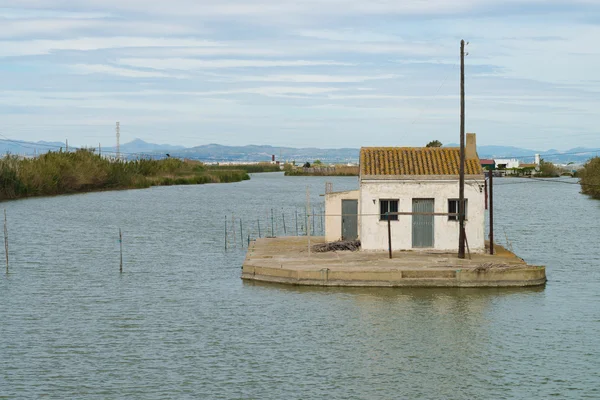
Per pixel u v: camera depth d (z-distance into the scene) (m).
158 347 33.41
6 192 126.75
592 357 32.16
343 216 55.88
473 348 33.22
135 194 144.50
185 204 117.19
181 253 60.81
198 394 27.97
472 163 51.16
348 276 43.88
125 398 27.53
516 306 40.22
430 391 28.39
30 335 35.28
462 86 48.62
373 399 27.55
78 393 28.02
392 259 47.94
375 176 50.25
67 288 46.00
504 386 28.92
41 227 80.25
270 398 27.61
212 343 33.94
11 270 52.53
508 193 153.50
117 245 65.88
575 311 39.28
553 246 64.62
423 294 42.56
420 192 50.28
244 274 47.38
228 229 79.75
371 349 33.06
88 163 153.50
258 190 164.50
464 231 48.28
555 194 148.38
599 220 88.69
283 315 38.38
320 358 31.95
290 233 76.19
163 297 42.97
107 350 32.97
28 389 28.39
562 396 27.92
